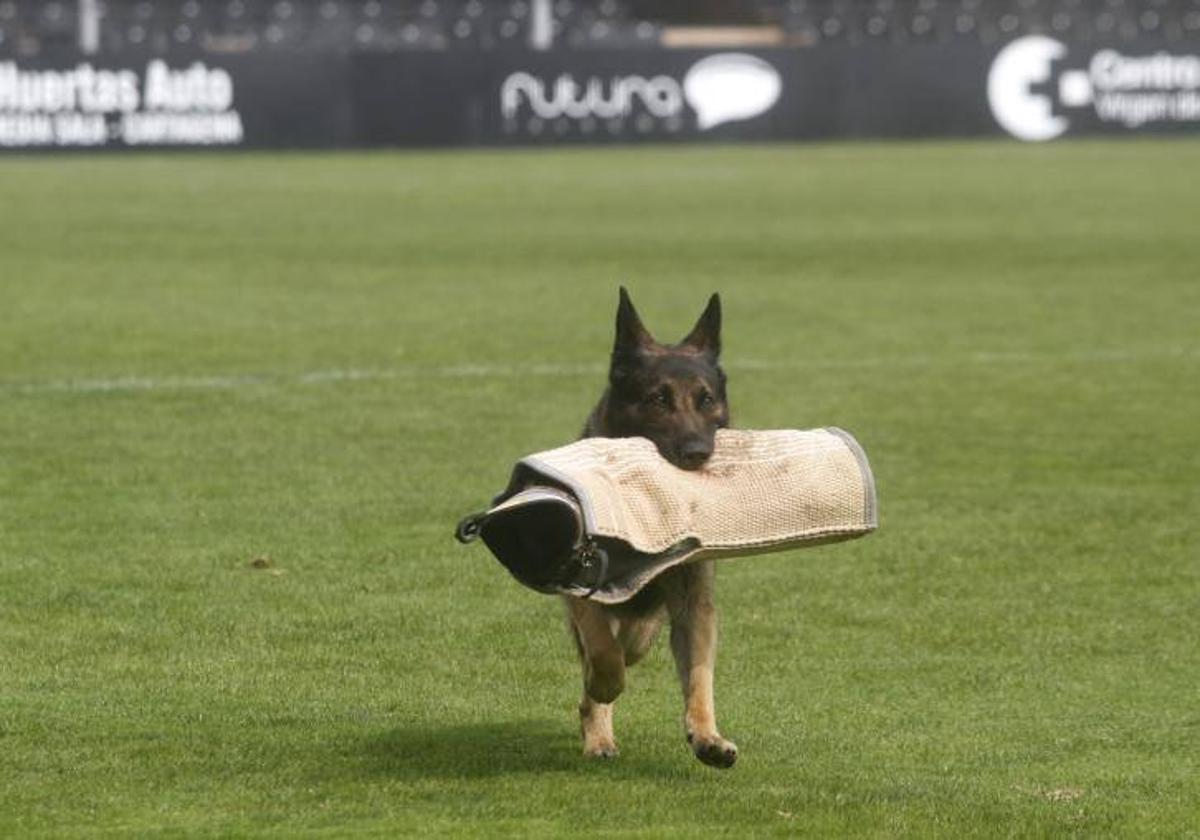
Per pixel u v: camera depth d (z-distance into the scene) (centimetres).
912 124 5753
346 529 1230
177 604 1048
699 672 772
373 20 6194
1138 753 811
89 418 1608
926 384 1838
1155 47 5772
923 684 927
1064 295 2544
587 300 2466
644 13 6375
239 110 5338
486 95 5481
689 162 5047
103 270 2777
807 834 694
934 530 1254
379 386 1784
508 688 909
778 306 2419
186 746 798
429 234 3341
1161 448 1534
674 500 750
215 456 1456
